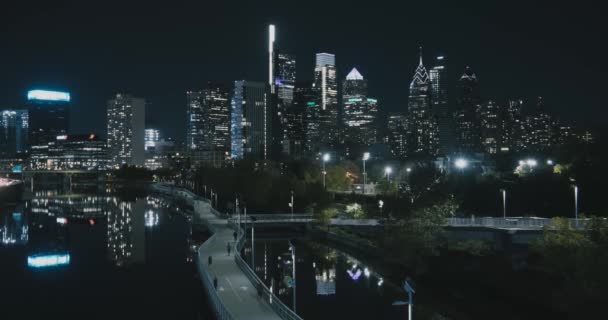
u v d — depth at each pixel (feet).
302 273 350.84
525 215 481.46
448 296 281.74
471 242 338.13
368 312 264.52
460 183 566.36
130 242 518.37
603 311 203.92
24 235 575.38
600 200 451.94
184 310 286.87
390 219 350.84
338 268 365.81
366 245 396.37
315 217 499.51
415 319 252.01
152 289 331.16
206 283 279.69
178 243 510.17
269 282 327.67
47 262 420.36
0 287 339.98
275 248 444.96
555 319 228.02
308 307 272.51
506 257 317.42
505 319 239.91
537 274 271.90
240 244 412.57
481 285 278.05
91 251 469.57
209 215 591.78
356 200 627.87
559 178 504.84
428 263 321.52
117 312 284.00
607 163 479.00
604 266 208.85
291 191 599.16
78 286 341.21
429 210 344.08
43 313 283.59
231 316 206.49
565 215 456.45
